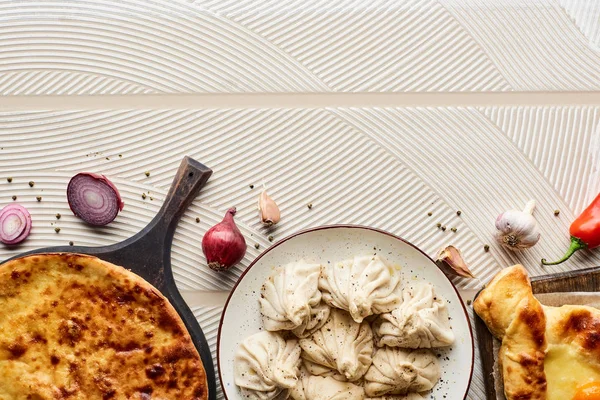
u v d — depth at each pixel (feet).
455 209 5.42
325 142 5.44
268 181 5.38
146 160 5.39
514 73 5.59
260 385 4.78
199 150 5.40
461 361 4.86
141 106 5.43
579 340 4.69
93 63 5.46
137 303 4.72
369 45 5.55
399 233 5.37
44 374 4.65
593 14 5.63
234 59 5.49
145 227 5.05
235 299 4.88
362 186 5.40
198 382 4.64
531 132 5.54
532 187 5.47
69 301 4.72
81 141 5.39
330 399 4.82
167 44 5.48
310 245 4.97
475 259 5.38
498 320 4.79
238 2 5.53
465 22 5.61
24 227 5.25
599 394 4.52
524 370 4.63
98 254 4.94
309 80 5.49
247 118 5.43
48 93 5.42
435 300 4.88
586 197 5.48
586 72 5.60
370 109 5.49
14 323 4.69
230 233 5.07
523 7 5.63
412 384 4.83
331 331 4.89
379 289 4.84
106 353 4.68
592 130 5.55
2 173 5.34
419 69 5.55
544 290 5.05
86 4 5.48
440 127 5.50
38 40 5.46
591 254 5.41
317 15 5.56
